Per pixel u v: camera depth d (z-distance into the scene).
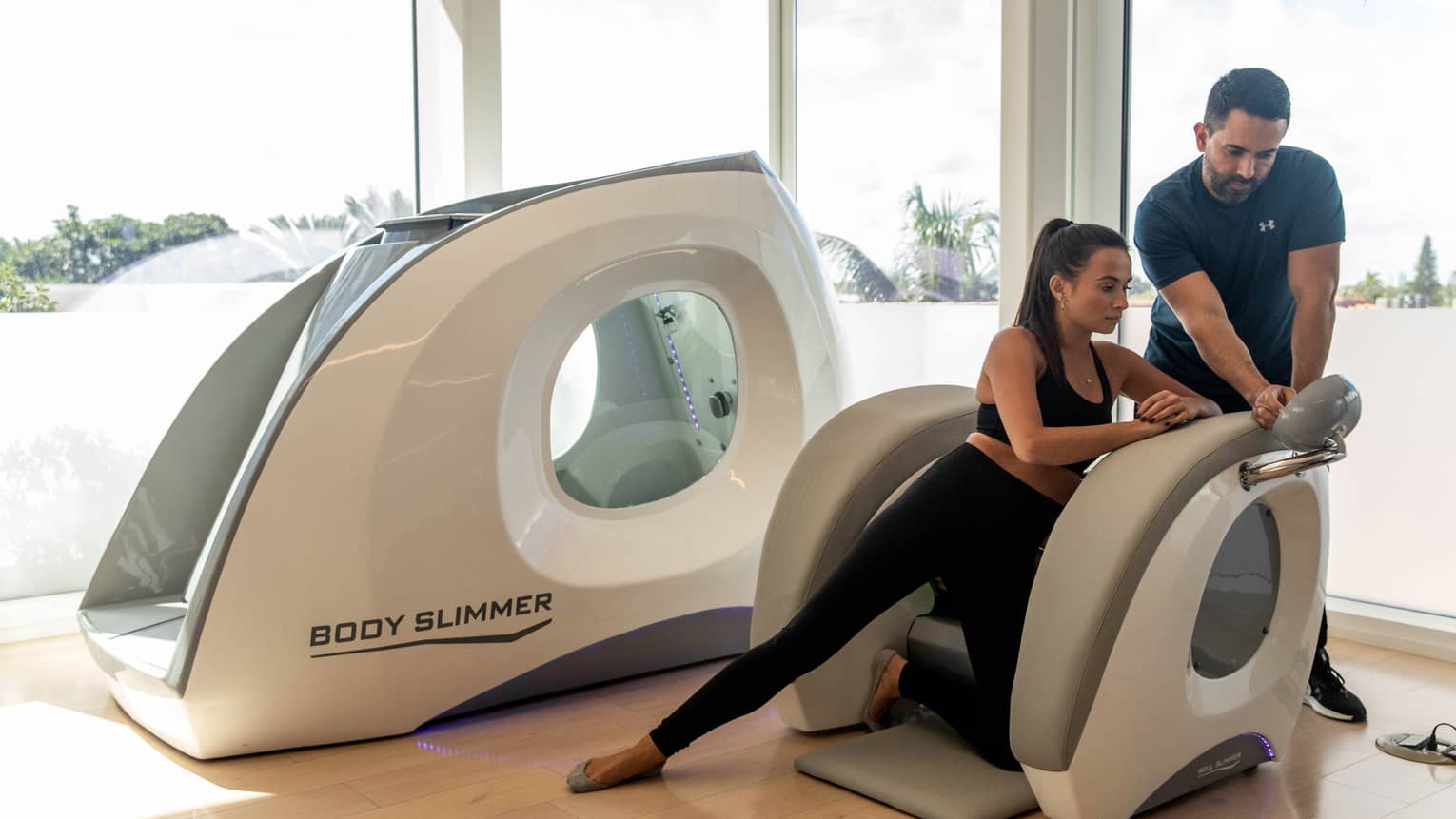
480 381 2.62
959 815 2.18
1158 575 2.07
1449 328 3.05
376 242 3.23
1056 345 2.28
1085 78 3.64
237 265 3.87
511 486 2.72
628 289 2.89
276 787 2.41
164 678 2.51
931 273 4.23
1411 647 3.18
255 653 2.48
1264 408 2.22
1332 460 2.16
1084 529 2.11
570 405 2.87
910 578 2.29
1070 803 2.10
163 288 3.78
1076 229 2.26
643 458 3.01
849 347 3.38
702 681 3.07
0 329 3.56
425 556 2.61
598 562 2.88
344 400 2.51
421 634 2.63
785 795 2.36
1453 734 2.64
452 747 2.63
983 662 2.35
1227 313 2.95
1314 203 2.85
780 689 2.35
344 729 2.62
